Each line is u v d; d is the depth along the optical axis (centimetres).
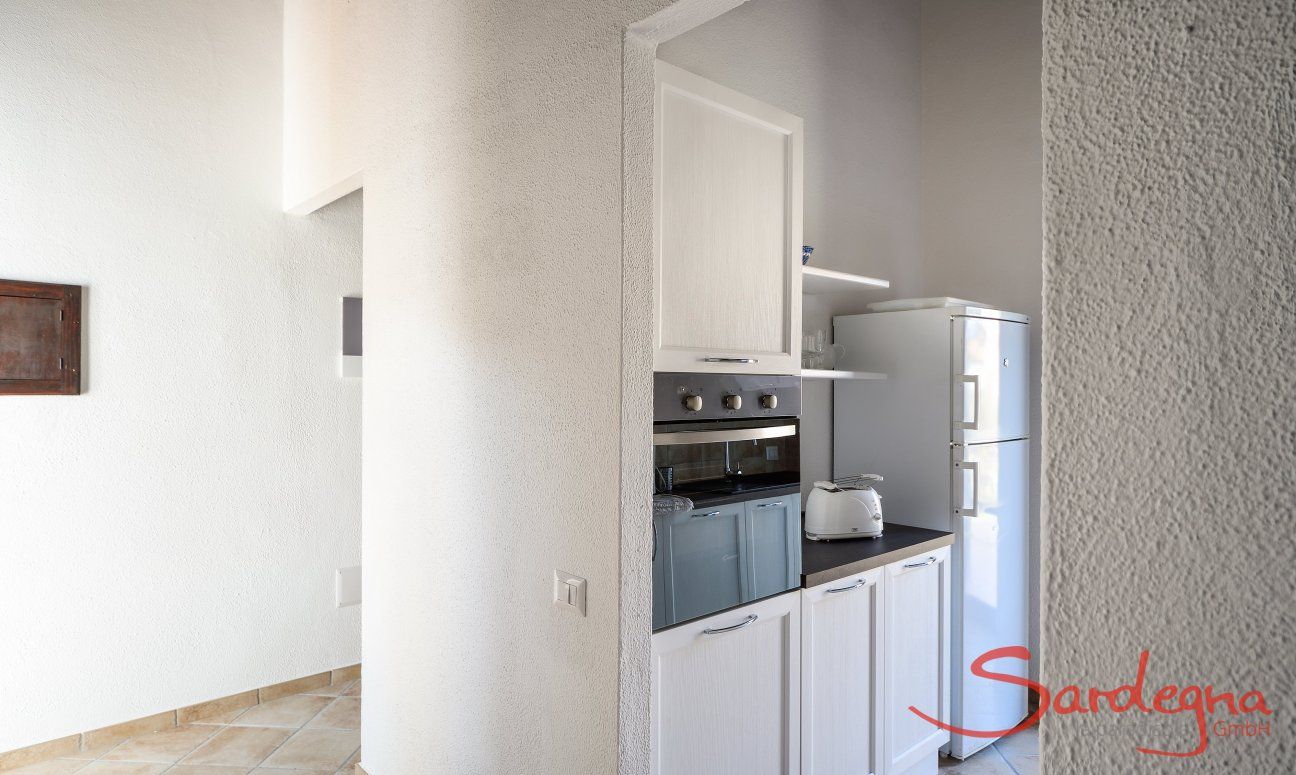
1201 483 62
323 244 352
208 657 322
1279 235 58
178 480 313
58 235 285
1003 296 356
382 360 254
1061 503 71
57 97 284
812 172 325
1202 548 62
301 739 305
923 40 378
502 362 198
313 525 350
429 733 230
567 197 175
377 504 259
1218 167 61
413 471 237
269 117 334
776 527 216
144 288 304
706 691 196
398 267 244
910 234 376
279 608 341
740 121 205
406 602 242
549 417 181
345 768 283
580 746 172
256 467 334
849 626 242
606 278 164
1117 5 67
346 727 315
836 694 238
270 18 334
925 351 305
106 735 298
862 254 350
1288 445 58
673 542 187
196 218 316
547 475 182
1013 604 321
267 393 336
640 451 167
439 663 225
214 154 320
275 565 340
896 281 369
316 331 350
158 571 309
